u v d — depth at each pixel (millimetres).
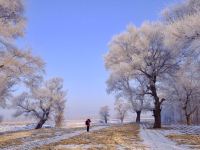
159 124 45188
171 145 21469
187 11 38594
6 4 28422
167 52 44156
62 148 20250
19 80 34688
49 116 72562
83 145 22141
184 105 58938
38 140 27516
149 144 22219
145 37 45438
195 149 19047
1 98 36531
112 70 49344
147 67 45375
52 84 73625
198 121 69625
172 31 33156
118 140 25266
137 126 52062
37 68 33750
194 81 56500
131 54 46688
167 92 56875
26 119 71375
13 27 30234
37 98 70375
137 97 53219
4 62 30703
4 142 26000
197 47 33344
